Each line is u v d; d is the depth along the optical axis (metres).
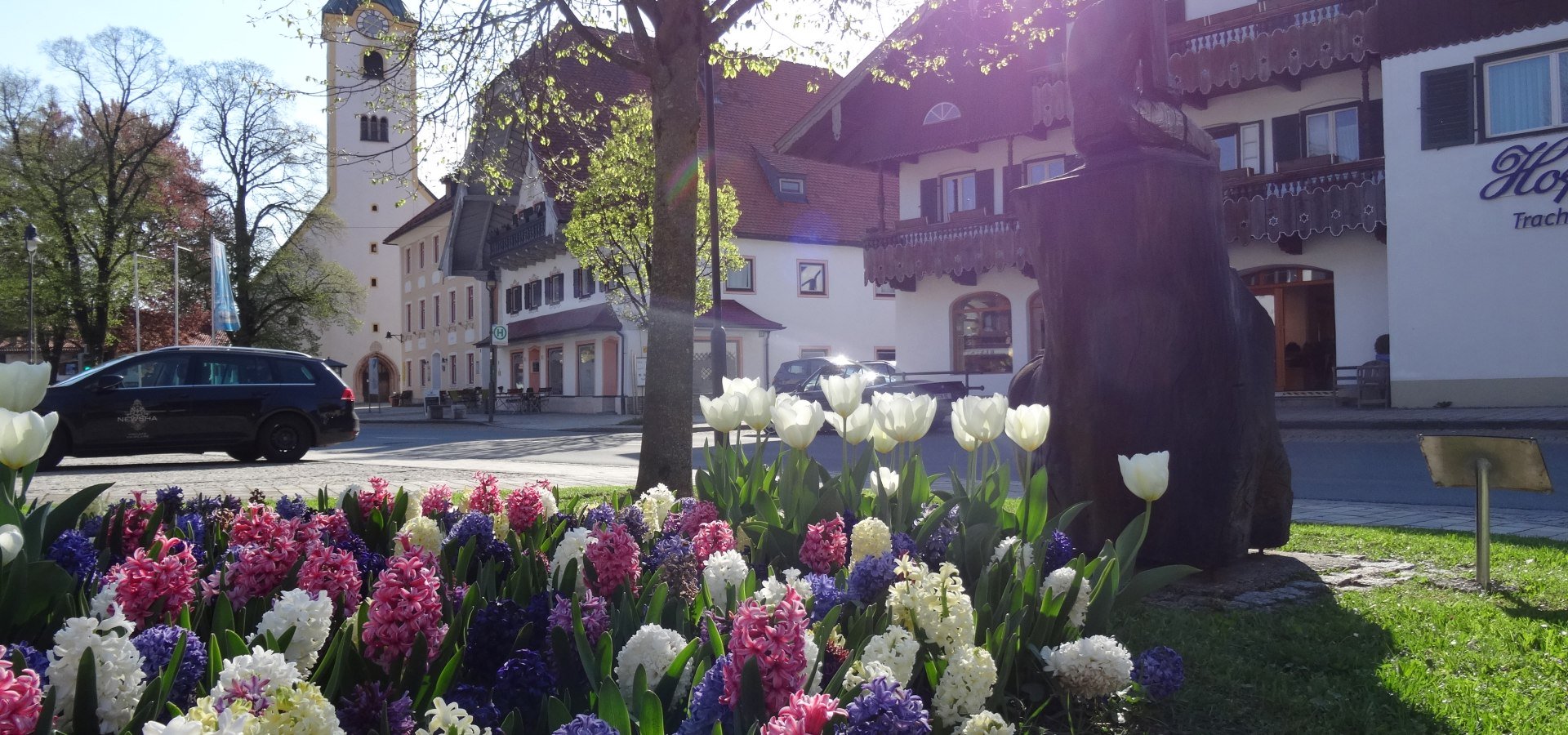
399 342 68.56
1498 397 18.84
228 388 15.02
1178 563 5.24
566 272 42.38
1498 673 3.68
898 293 30.34
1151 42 5.49
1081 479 5.43
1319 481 11.16
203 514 4.20
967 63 10.84
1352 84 21.77
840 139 29.52
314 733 1.59
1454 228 19.28
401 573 2.14
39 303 45.38
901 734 1.79
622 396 37.78
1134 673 2.98
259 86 9.38
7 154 43.94
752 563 3.48
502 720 1.95
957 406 3.80
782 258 39.94
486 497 4.30
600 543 2.81
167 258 48.28
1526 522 7.70
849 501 4.02
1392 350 20.06
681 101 7.43
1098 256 5.39
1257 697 3.42
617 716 1.75
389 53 9.44
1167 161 5.25
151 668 1.94
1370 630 4.27
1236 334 5.25
